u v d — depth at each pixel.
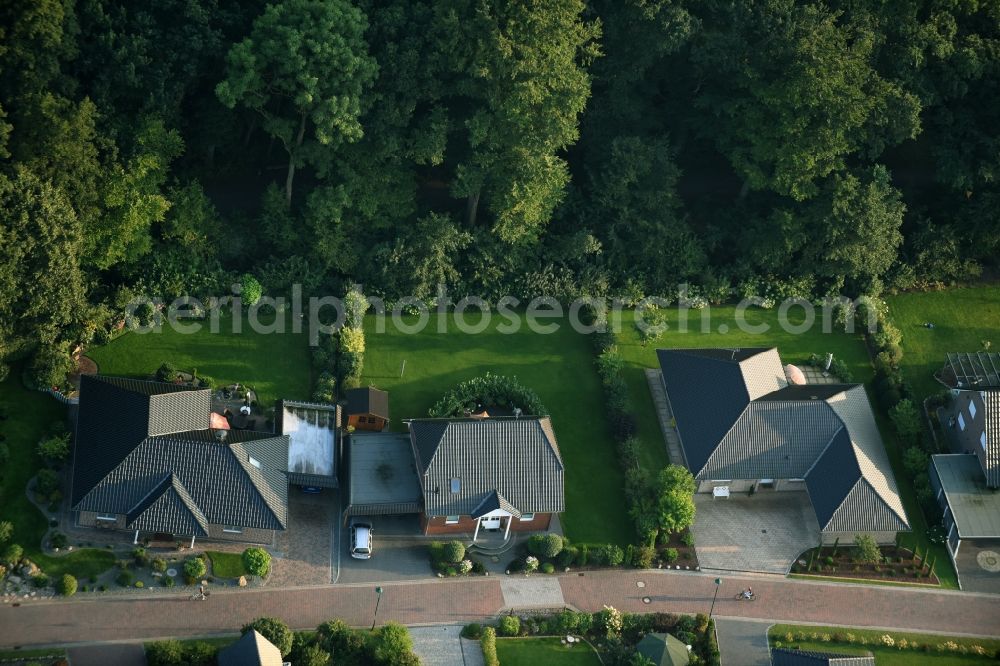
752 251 160.25
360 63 139.38
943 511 142.88
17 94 134.38
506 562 134.12
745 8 152.00
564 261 157.50
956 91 158.38
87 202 138.50
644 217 158.62
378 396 142.00
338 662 121.94
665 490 136.62
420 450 134.00
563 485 134.50
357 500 132.88
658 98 165.50
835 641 132.25
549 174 150.12
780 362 151.00
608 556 134.12
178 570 126.88
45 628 120.44
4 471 129.38
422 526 134.62
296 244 152.75
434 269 152.12
